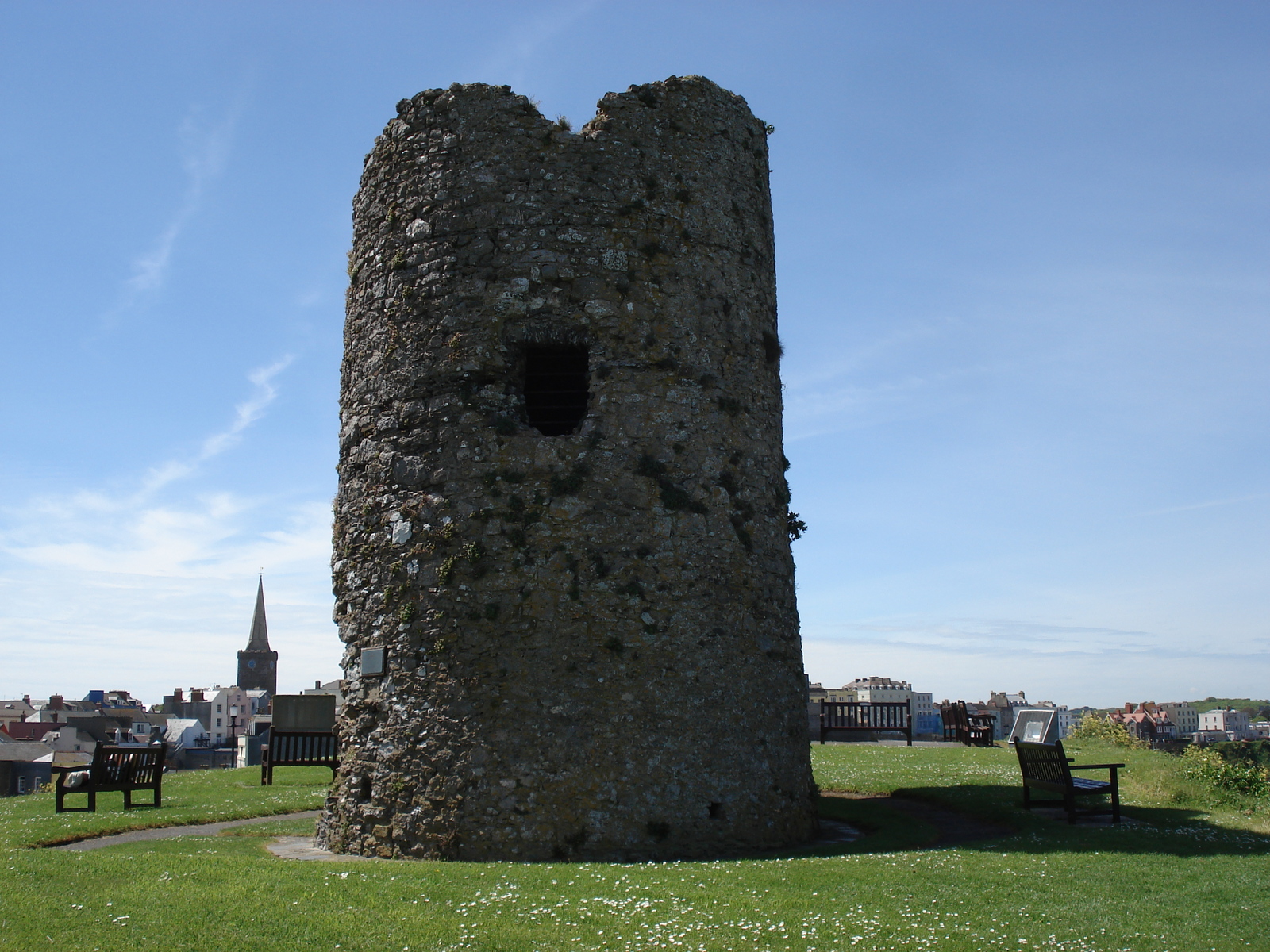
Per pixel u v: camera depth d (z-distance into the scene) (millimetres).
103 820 14258
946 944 7691
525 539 12562
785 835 12758
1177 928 8125
